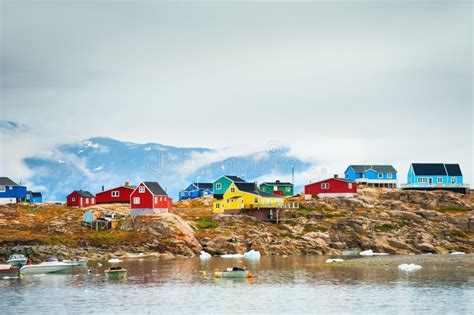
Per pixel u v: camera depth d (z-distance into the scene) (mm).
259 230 166375
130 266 124938
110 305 84250
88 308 82438
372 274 110625
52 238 143750
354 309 80375
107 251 144250
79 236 148875
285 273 113062
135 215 164625
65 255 136125
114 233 153625
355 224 171375
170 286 98812
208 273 113438
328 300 86250
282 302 85438
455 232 173750
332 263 129625
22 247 133250
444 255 150875
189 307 82875
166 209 177375
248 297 89188
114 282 103375
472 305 81438
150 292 93562
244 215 177500
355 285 98250
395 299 85938
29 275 113812
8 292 94250
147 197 170500
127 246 147750
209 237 158125
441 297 86875
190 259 140500
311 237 163625
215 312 80188
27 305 84250
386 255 153875
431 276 107000
